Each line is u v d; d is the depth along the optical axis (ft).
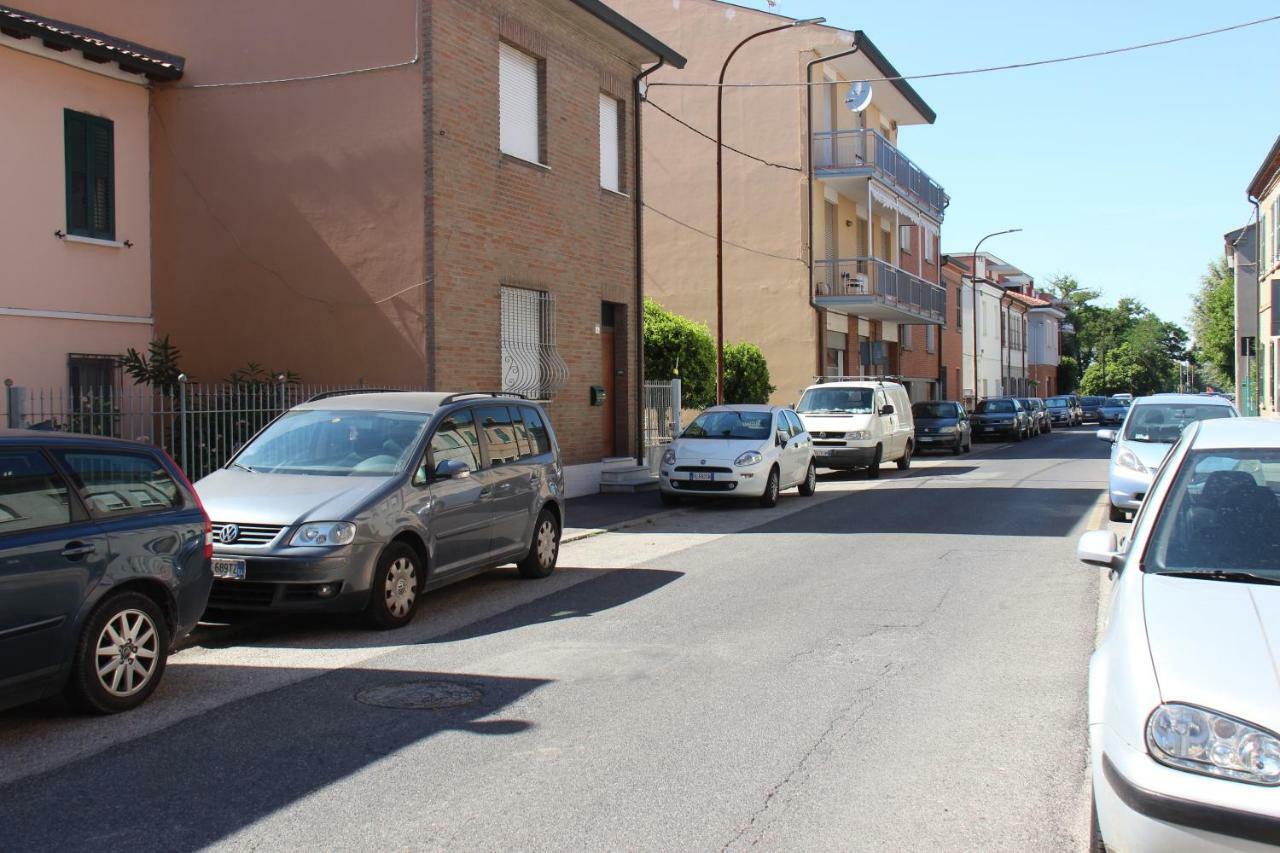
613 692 20.07
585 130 56.65
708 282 98.12
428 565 27.14
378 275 44.70
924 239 136.56
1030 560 35.50
